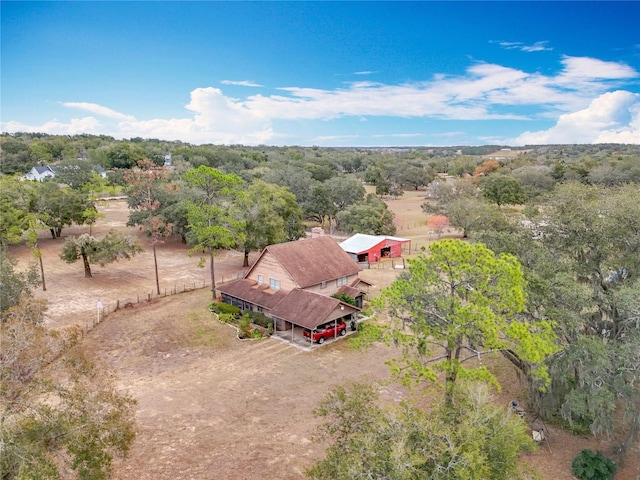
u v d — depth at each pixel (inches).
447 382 727.1
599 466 742.5
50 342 551.5
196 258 2372.0
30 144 6333.7
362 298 1636.3
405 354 796.0
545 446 840.9
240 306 1606.8
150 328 1429.6
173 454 805.2
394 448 469.7
